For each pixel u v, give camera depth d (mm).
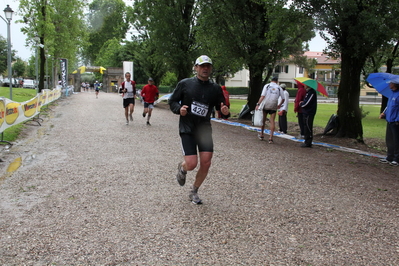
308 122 9617
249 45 15359
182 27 22359
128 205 4445
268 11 11242
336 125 11797
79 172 5945
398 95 7816
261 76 16828
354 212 4516
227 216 4191
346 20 9789
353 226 4039
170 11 22000
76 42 36219
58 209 4242
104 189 5062
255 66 15594
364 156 8867
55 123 12688
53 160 6816
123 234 3598
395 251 3430
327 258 3242
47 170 6047
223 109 4480
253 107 17016
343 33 10531
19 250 3191
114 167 6363
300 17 10211
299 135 12578
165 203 4566
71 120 13703
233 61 15734
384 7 9281
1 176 5629
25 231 3600
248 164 7051
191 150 4445
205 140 4484
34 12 25094
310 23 10352
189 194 4723
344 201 4957
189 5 23047
